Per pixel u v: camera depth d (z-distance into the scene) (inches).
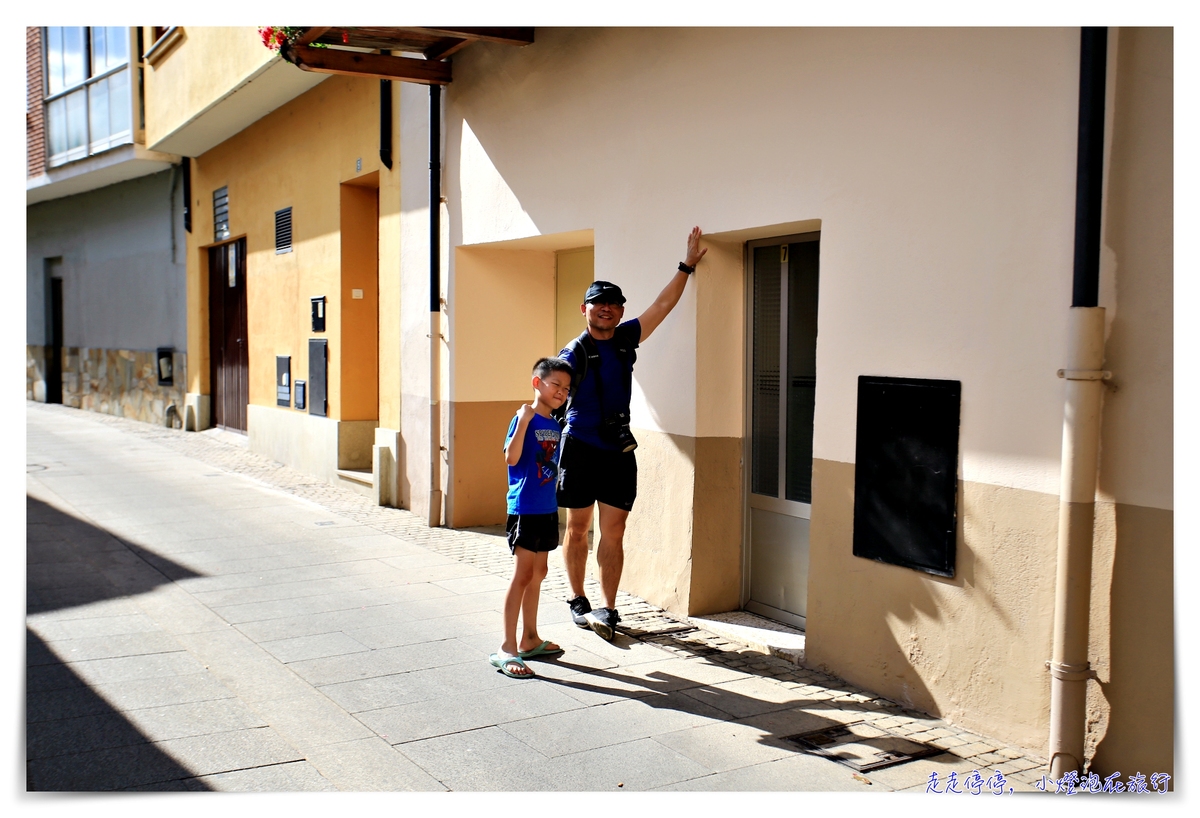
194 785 148.3
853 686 192.4
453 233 338.0
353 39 313.1
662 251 241.9
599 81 263.0
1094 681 147.5
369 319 437.4
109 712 176.4
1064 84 152.2
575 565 231.9
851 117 189.2
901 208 179.5
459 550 313.6
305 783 149.4
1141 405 141.5
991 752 160.4
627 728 171.8
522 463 201.6
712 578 239.0
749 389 239.3
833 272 194.5
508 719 175.3
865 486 187.8
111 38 626.2
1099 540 146.4
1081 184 143.6
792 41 201.9
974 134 165.9
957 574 170.2
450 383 343.6
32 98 751.7
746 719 175.9
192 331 632.4
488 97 314.7
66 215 826.2
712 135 224.4
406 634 225.1
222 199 573.6
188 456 529.0
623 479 222.8
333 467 439.8
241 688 189.3
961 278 168.6
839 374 193.9
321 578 275.4
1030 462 157.9
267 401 520.7
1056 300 153.9
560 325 351.6
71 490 415.2
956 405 169.2
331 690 188.7
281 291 497.4
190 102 506.6
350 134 414.9
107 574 276.4
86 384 813.2
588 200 269.3
